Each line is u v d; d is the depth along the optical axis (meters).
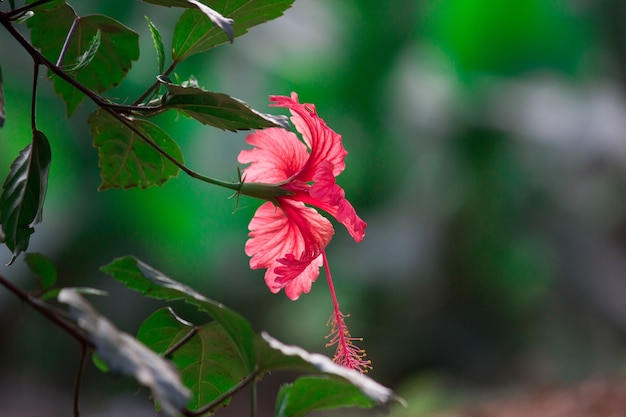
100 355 1.31
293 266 2.19
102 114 2.24
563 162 9.19
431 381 8.69
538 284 9.83
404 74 9.34
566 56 9.23
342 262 9.81
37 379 9.96
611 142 9.00
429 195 9.58
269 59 8.38
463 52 9.12
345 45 9.17
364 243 9.77
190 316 9.84
